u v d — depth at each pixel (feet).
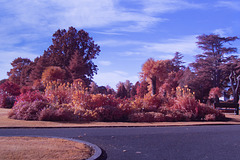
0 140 20.76
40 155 16.14
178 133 30.17
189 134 29.66
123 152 19.43
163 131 31.65
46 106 40.52
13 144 19.08
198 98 146.82
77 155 16.85
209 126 39.93
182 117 47.52
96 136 26.11
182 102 52.13
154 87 69.67
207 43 180.75
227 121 49.52
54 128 31.12
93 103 44.86
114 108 43.50
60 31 173.68
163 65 69.77
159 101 54.08
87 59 176.45
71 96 47.80
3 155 15.66
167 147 21.76
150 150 20.40
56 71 98.27
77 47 170.40
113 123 38.37
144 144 22.77
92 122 38.60
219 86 178.70
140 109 47.67
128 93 182.80
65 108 40.34
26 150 17.22
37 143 19.90
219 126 40.29
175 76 158.92
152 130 32.40
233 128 37.42
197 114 50.34
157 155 18.78
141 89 133.69
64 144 20.11
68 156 16.40
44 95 48.88
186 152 20.04
